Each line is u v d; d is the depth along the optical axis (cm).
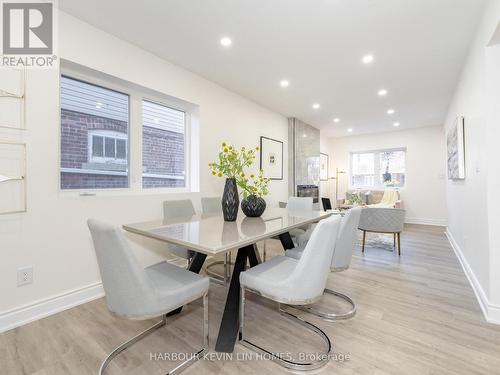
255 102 436
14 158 181
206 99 339
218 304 214
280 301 141
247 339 165
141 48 263
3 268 176
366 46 260
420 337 167
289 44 256
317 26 227
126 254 117
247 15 213
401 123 592
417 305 211
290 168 541
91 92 245
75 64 218
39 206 192
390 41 250
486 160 191
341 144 770
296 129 547
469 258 269
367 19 218
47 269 197
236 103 392
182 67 306
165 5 201
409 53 273
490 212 187
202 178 335
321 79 341
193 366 140
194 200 322
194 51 270
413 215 649
